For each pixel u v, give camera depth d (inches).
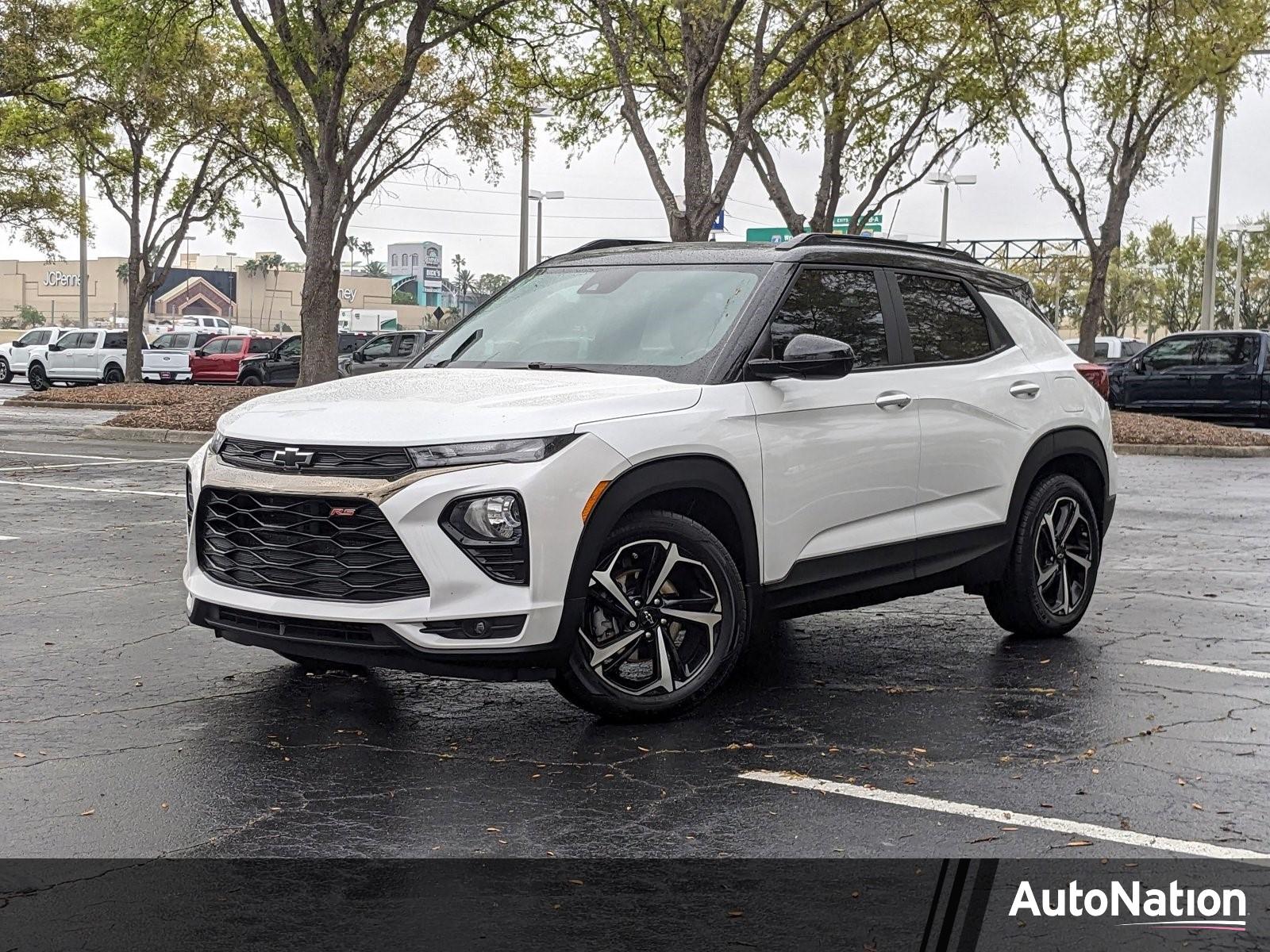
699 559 209.9
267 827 166.4
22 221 1540.4
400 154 1376.7
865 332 244.8
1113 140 1142.3
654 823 168.7
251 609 201.5
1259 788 184.9
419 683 239.9
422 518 189.9
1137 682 244.5
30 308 5595.5
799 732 209.6
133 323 1574.8
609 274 253.3
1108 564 390.9
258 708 221.8
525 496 189.5
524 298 259.1
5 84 1310.3
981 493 262.2
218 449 212.4
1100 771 191.6
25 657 257.0
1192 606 322.7
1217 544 434.3
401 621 190.2
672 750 199.6
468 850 159.3
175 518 455.5
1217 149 1202.0
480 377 221.6
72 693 231.0
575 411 198.7
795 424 224.1
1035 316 291.1
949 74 1062.4
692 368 219.9
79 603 309.6
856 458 234.1
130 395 1304.1
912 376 248.5
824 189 1107.3
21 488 544.4
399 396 209.8
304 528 198.4
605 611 205.2
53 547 390.6
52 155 1501.0
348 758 195.3
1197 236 2741.1
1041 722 217.3
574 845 161.0
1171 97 1063.0
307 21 936.9
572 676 201.6
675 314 233.1
